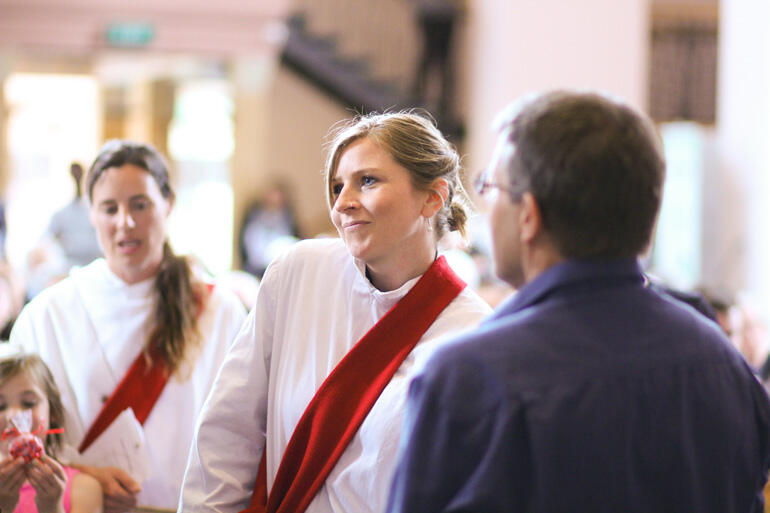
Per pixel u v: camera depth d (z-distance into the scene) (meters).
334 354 2.04
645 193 1.46
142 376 2.61
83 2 10.43
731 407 1.51
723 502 1.49
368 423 1.92
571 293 1.49
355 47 11.88
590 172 1.44
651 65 11.05
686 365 1.49
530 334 1.45
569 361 1.43
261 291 2.17
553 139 1.46
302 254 2.17
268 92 11.92
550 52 9.68
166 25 10.48
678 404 1.47
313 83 11.82
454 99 11.62
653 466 1.45
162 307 2.63
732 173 9.37
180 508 2.11
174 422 2.61
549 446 1.39
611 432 1.42
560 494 1.40
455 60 11.63
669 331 1.51
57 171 13.71
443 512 1.41
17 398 2.41
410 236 2.00
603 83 9.68
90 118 13.54
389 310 2.02
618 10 9.68
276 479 1.99
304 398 2.03
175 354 2.60
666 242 9.68
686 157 9.62
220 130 13.26
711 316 2.44
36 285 6.18
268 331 2.15
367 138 2.00
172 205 2.73
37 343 2.65
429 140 2.01
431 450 1.42
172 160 13.34
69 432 2.60
